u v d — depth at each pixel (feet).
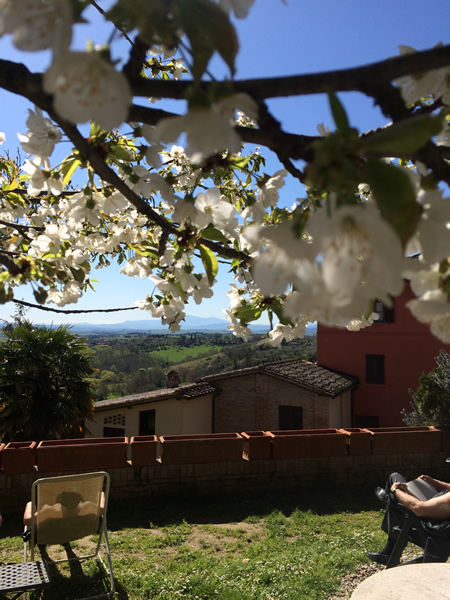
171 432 44.11
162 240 4.82
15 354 34.45
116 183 3.98
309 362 53.06
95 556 16.14
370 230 1.61
